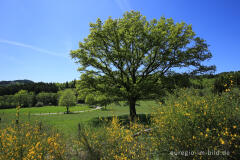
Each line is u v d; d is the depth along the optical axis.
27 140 3.48
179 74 14.00
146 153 3.38
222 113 3.09
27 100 62.72
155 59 15.07
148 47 13.93
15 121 4.81
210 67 13.41
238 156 2.59
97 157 3.45
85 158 3.43
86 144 3.61
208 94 3.99
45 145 3.56
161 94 12.98
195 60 14.19
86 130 4.39
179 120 3.19
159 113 4.17
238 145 2.62
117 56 14.17
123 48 15.00
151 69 15.07
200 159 2.71
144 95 14.12
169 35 14.61
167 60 13.95
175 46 14.31
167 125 3.44
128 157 3.28
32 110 45.16
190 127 2.96
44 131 4.60
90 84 15.12
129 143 3.54
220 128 2.93
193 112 3.18
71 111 42.38
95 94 16.23
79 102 64.44
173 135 3.19
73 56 14.97
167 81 14.05
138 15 15.29
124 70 15.81
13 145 3.18
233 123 2.96
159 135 3.64
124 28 14.26
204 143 2.78
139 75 15.89
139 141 3.71
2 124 5.16
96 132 4.08
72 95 41.78
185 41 14.23
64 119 20.73
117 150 3.46
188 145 2.90
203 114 3.11
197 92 4.39
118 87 15.40
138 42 14.54
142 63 15.23
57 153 3.45
